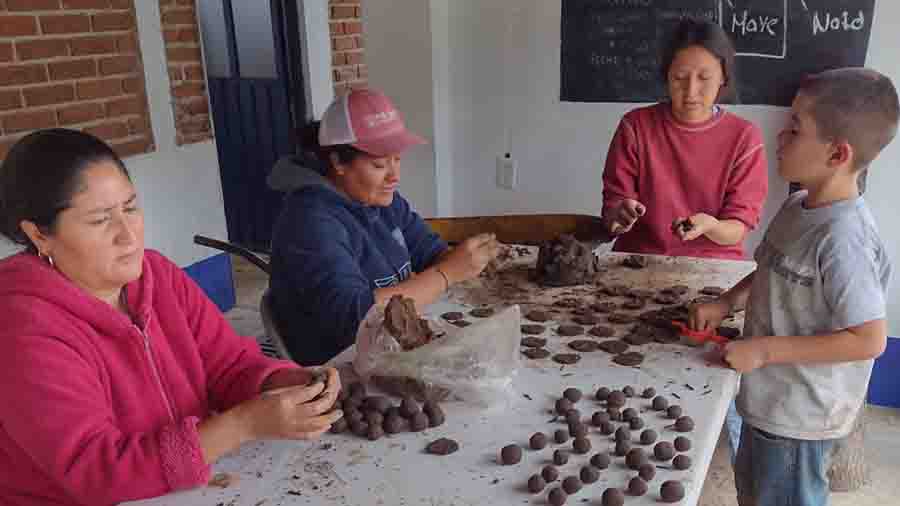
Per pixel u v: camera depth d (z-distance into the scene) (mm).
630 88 3078
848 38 2645
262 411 1042
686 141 2209
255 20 4578
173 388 1172
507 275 1908
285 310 1724
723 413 1221
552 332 1538
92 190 958
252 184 5012
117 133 3432
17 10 2965
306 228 1664
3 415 953
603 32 3051
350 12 4586
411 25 3357
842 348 1330
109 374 1071
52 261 1030
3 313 974
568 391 1242
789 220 1453
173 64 3656
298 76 4457
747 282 1597
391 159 1729
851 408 1465
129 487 978
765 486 1555
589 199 3324
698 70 2088
